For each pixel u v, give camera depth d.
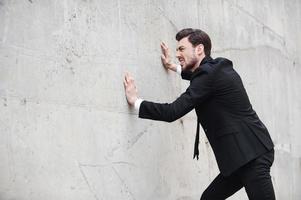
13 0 2.51
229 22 4.71
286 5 5.92
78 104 2.90
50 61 2.72
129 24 3.39
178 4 3.99
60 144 2.76
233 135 2.93
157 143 3.61
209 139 3.05
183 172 3.91
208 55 3.13
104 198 3.07
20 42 2.54
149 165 3.51
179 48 3.14
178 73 3.75
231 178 3.14
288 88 5.82
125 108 3.29
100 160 3.05
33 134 2.59
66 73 2.83
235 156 2.91
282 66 5.72
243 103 2.99
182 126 3.94
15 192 2.47
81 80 2.94
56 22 2.77
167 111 2.92
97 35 3.08
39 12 2.66
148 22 3.60
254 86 5.09
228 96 2.95
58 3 2.79
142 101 3.03
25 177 2.54
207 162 4.25
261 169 2.90
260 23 5.29
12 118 2.48
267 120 5.30
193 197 4.01
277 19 5.68
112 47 3.21
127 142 3.30
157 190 3.58
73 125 2.86
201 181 4.14
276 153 5.42
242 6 4.97
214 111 2.97
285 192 5.55
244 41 4.96
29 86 2.58
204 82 2.93
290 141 5.78
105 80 3.13
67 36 2.85
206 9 4.37
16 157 2.49
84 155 2.93
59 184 2.74
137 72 3.45
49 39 2.72
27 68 2.58
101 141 3.07
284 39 5.80
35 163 2.60
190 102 2.91
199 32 3.12
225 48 4.62
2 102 2.43
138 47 3.47
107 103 3.13
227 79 2.96
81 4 2.96
